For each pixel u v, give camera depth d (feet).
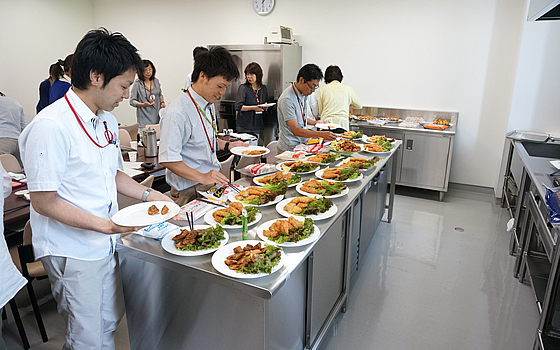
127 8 21.94
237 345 4.90
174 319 5.34
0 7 18.83
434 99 15.80
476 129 15.34
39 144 4.06
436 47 15.26
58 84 12.81
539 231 7.67
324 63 17.62
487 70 14.64
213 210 6.02
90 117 4.45
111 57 4.06
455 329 7.59
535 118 13.74
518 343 7.21
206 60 6.20
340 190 6.81
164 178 9.55
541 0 6.61
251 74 15.87
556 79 13.14
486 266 10.02
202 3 19.72
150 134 10.60
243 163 9.64
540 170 8.80
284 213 5.97
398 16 15.64
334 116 13.67
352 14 16.48
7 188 5.27
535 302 8.47
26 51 20.17
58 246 4.67
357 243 9.13
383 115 16.87
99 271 5.04
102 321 5.40
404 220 12.92
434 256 10.50
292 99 10.42
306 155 9.44
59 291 4.96
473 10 14.33
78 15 22.47
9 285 4.52
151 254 4.82
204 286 4.84
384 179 11.44
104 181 4.82
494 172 15.43
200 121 6.77
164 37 21.29
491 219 13.06
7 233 7.13
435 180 14.88
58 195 4.46
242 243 4.93
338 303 7.67
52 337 7.13
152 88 17.29
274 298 4.93
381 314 8.02
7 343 6.95
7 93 19.66
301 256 4.82
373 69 16.66
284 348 5.55
